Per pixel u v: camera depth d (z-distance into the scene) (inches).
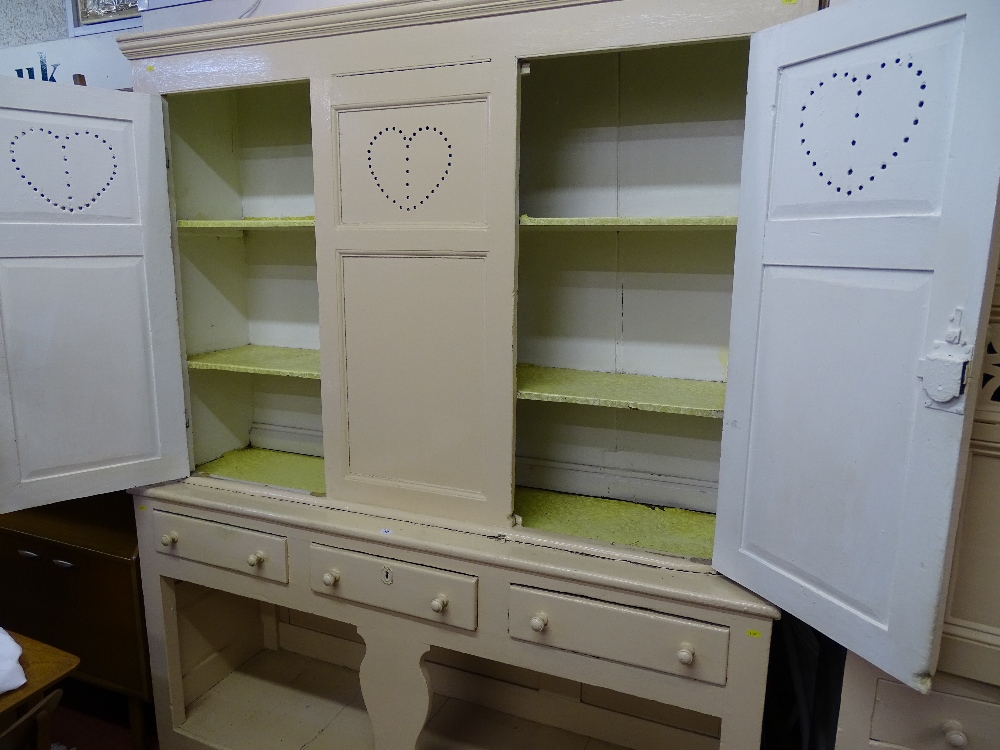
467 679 84.4
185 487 73.2
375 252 61.2
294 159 80.8
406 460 64.1
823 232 42.6
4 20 95.2
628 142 66.1
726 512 52.4
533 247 71.4
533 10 52.7
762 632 50.8
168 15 81.7
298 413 86.4
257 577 69.6
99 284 66.1
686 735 74.2
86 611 79.0
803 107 43.4
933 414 36.9
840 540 43.1
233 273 84.6
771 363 47.3
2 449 62.9
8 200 60.5
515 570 57.7
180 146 74.6
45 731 47.3
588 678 57.1
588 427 72.4
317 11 58.7
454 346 60.1
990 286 35.2
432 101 56.8
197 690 84.5
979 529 43.9
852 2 39.9
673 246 66.2
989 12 33.4
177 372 72.4
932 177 36.6
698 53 62.3
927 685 38.4
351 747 76.9
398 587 62.5
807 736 66.7
